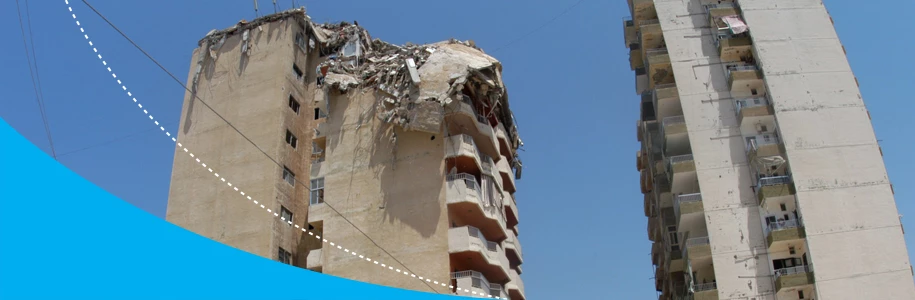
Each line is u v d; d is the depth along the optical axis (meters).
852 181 37.06
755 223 37.09
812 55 41.06
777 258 36.31
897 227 35.78
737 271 36.09
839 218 36.09
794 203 37.12
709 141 39.44
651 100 48.62
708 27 43.25
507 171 45.69
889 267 34.88
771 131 39.47
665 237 43.75
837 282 34.62
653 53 44.53
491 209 39.31
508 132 48.59
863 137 38.38
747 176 38.31
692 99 40.75
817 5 43.00
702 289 37.44
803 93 39.72
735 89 40.88
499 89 41.97
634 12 46.44
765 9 42.75
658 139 45.38
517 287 42.53
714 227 37.19
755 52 41.25
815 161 37.69
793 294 35.31
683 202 38.16
